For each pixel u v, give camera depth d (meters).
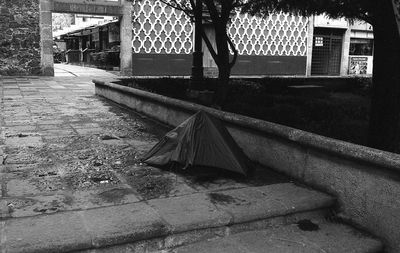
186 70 19.23
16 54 16.14
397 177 3.35
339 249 3.29
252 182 4.38
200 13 9.26
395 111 4.93
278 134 4.56
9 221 3.15
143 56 18.27
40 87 12.48
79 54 28.36
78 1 16.58
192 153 4.47
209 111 5.85
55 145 5.56
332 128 6.95
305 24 21.88
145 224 3.17
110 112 8.37
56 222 3.15
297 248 3.27
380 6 4.86
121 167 4.70
